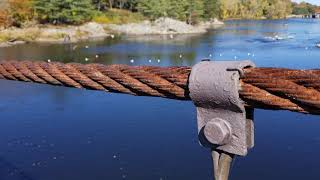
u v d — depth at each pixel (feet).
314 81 3.69
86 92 87.61
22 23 242.58
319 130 56.18
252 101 3.96
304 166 44.42
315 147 49.88
